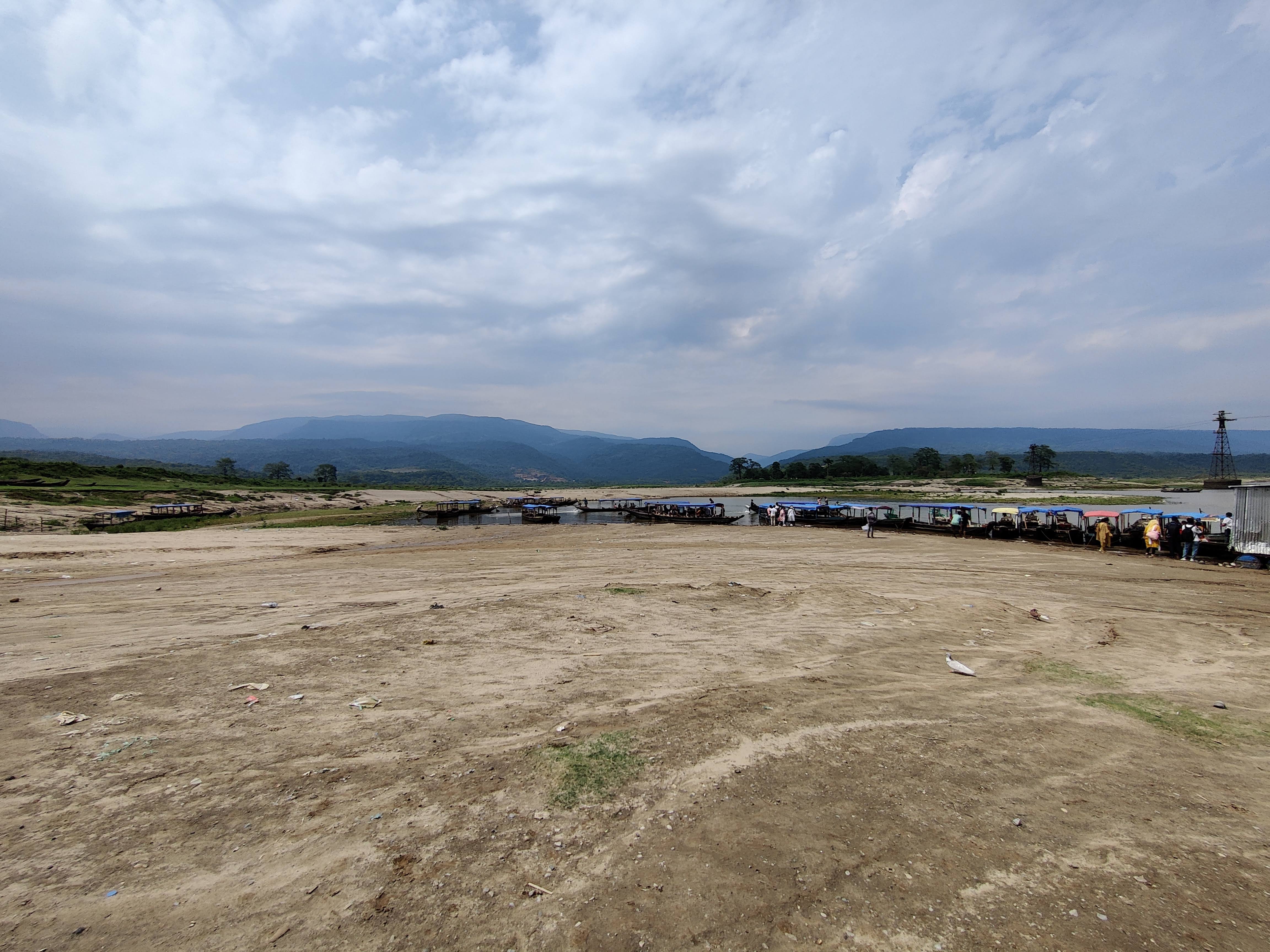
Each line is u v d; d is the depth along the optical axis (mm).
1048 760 7438
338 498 99812
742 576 24266
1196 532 31969
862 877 5078
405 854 5395
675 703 9344
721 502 108375
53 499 61719
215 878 5055
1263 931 4469
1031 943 4324
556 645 12953
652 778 6840
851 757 7441
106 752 7473
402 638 13484
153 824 5863
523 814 6062
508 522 69688
